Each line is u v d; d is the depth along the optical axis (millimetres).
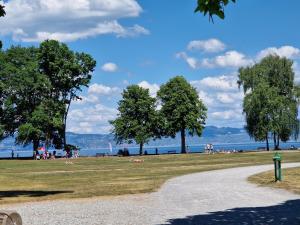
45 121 83875
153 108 95875
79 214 16953
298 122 85688
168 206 18469
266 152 78000
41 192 26516
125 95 96250
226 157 67688
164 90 96438
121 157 77062
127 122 95250
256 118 85500
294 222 13969
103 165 56906
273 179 28047
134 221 14945
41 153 81750
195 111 95750
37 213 17547
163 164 55781
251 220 14516
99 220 15375
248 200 19609
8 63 86125
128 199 21406
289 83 88688
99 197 22766
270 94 84812
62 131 87750
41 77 85250
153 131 96312
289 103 86125
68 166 56219
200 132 96062
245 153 76875
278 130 84812
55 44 88062
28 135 83750
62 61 87625
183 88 94938
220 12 8750
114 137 96500
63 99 89625
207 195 21875
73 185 30719
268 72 89125
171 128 95562
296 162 48656
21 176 39812
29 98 87000
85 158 76688
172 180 30922
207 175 34375
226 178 31016
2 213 10734
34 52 90000
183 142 96125
